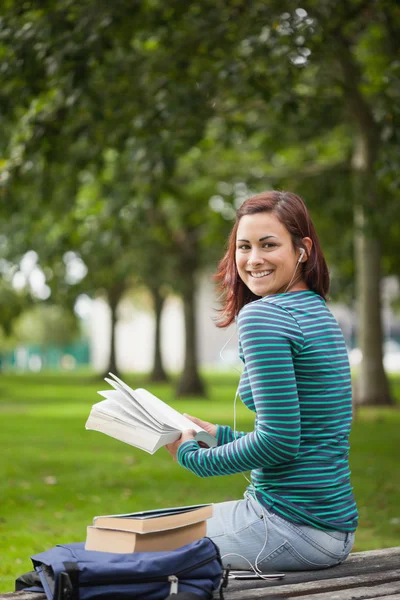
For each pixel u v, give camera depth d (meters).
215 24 14.67
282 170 27.97
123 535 3.91
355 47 20.61
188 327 36.56
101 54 13.29
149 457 16.39
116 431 4.19
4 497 11.99
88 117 15.09
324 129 23.31
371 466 14.90
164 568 3.82
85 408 29.95
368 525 10.22
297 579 4.27
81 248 28.56
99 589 3.74
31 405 31.66
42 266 28.84
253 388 4.09
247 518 4.32
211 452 4.13
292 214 4.49
